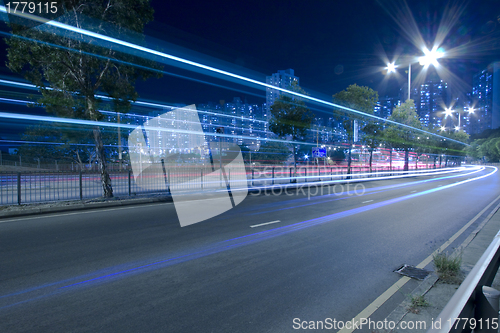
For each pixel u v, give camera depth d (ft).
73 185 40.22
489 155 269.44
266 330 9.60
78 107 38.24
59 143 109.19
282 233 22.27
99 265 15.44
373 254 17.46
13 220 26.43
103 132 96.73
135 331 9.51
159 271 14.69
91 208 32.71
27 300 11.62
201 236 21.24
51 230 22.71
